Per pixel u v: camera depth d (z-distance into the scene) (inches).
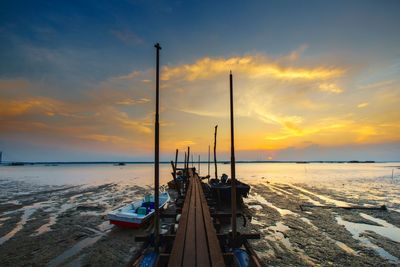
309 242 446.3
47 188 1261.1
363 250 409.1
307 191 1113.4
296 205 784.9
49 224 570.6
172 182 1254.9
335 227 540.7
